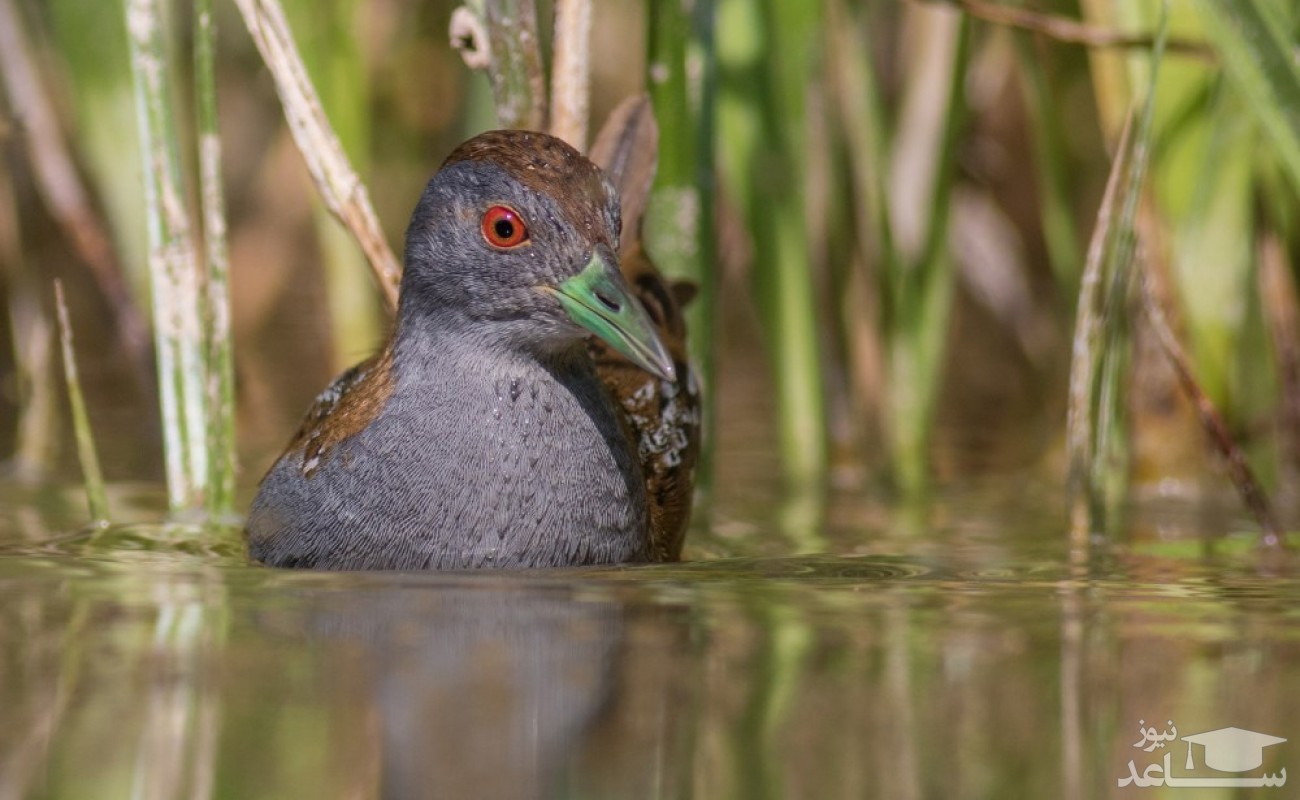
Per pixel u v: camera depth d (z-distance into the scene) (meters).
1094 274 9.97
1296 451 12.26
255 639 7.09
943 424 14.93
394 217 17.56
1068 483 10.23
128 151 12.87
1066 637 7.27
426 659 6.83
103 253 13.62
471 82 14.45
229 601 7.76
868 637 7.26
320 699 6.34
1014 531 10.51
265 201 17.59
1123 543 9.98
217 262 9.98
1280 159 9.67
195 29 9.79
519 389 8.84
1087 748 5.94
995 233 16.23
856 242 13.62
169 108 9.99
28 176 14.16
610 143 10.86
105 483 11.83
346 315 13.80
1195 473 12.18
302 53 12.32
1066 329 13.60
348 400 9.23
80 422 10.12
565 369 9.03
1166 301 11.77
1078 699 6.44
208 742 5.90
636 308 8.73
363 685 6.50
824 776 5.67
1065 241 13.16
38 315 13.54
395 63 17.06
